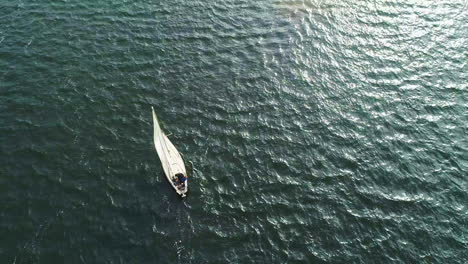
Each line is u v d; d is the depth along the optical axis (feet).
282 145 135.03
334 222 113.91
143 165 126.31
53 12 185.37
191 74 159.33
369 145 135.44
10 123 136.46
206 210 115.24
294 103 149.69
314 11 193.16
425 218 115.14
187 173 124.57
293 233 111.04
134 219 112.47
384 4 197.16
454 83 158.10
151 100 148.36
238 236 109.81
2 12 182.50
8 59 159.33
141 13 189.16
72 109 142.92
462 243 109.40
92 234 108.68
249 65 164.35
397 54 170.50
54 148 130.11
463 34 180.34
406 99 151.64
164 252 105.50
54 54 163.53
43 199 116.16
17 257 102.58
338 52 171.22
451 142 136.77
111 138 134.41
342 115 145.59
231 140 135.85
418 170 128.06
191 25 183.62
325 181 124.57
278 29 182.70
